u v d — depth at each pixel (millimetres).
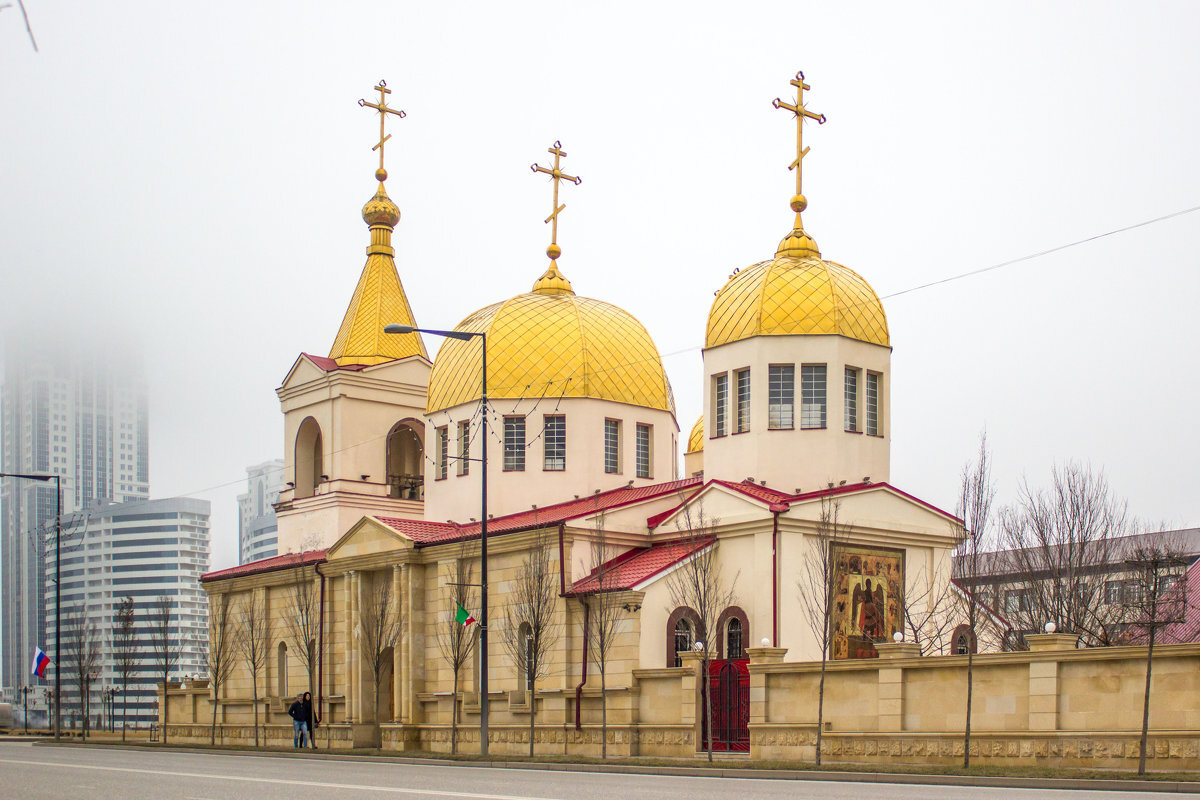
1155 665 30672
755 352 51375
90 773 33250
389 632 55688
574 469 57438
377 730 57125
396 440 71500
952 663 35000
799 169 56094
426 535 56469
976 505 36906
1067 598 56719
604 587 46938
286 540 69875
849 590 48719
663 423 60406
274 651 64875
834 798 23047
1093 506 61969
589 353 58656
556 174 64688
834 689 38000
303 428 71125
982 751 33844
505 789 26297
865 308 52562
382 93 73562
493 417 58312
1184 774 28141
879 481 51375
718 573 49406
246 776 32031
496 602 52062
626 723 44875
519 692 50250
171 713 72500
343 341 71000
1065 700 32344
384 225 72750
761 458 50750
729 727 43750
